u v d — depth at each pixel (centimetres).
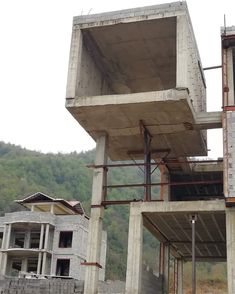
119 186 2525
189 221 2548
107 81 2870
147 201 2402
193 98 2416
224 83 2344
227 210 2233
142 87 2920
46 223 4962
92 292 2336
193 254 2192
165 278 3012
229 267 2122
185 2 2306
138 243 2317
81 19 2464
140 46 2539
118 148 2881
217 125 2414
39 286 2988
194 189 3253
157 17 2316
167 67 2700
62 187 10169
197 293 6475
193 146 2767
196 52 2616
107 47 2570
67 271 4866
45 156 11919
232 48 2403
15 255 5088
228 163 2200
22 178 10031
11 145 13612
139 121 2442
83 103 2325
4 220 5141
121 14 2383
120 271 7325
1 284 2992
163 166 2984
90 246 2427
